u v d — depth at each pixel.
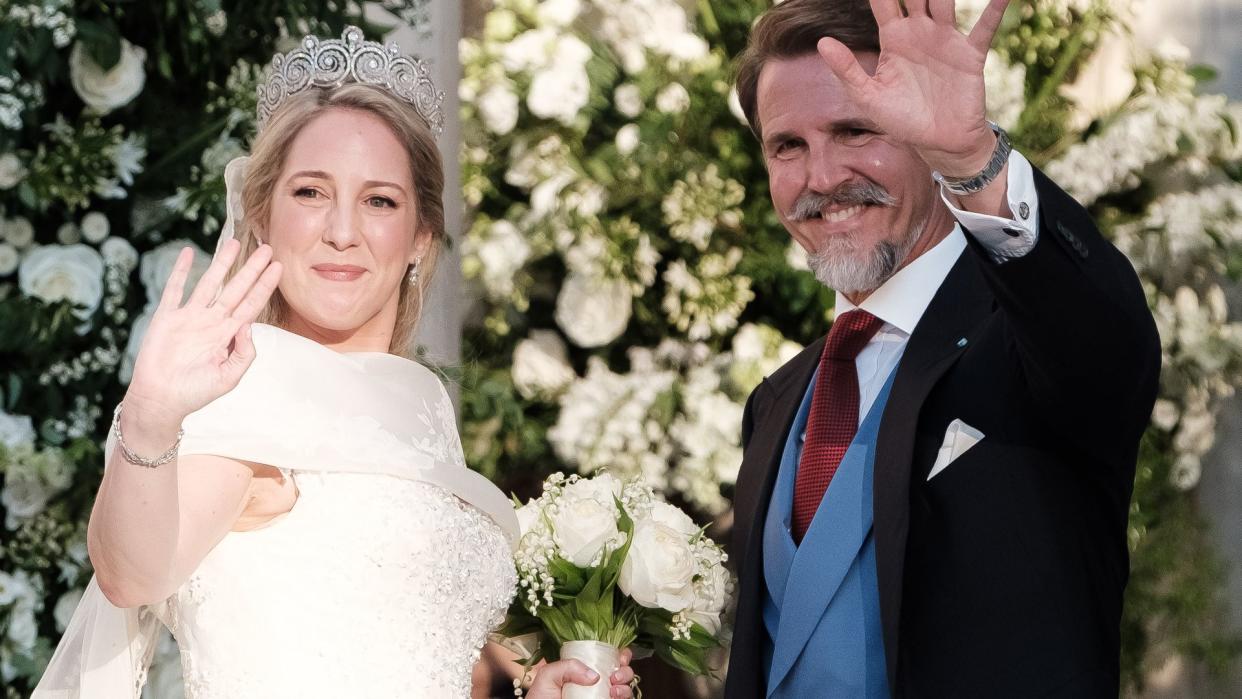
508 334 4.90
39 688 2.48
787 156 2.90
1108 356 2.25
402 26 3.48
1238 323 4.74
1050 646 2.45
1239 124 4.66
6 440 3.04
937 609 2.52
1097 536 2.55
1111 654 2.52
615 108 4.71
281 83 2.59
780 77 2.87
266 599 2.29
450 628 2.44
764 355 4.64
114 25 3.14
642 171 4.68
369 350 2.65
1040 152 4.68
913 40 2.12
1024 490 2.52
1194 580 4.64
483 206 4.78
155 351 1.92
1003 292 2.25
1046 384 2.36
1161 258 4.62
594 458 4.62
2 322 3.06
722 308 4.68
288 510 2.34
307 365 2.45
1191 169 4.73
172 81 3.28
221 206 3.25
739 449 4.64
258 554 2.31
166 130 3.28
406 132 2.58
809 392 3.01
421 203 2.66
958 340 2.67
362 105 2.56
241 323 1.95
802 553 2.73
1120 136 4.57
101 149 3.13
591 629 2.84
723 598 2.95
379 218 2.53
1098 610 2.51
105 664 2.40
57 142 3.14
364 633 2.31
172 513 1.99
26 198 3.07
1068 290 2.20
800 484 2.85
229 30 3.30
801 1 2.91
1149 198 4.73
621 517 2.85
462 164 4.72
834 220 2.83
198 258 3.28
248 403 2.34
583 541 2.79
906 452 2.58
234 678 2.27
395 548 2.36
